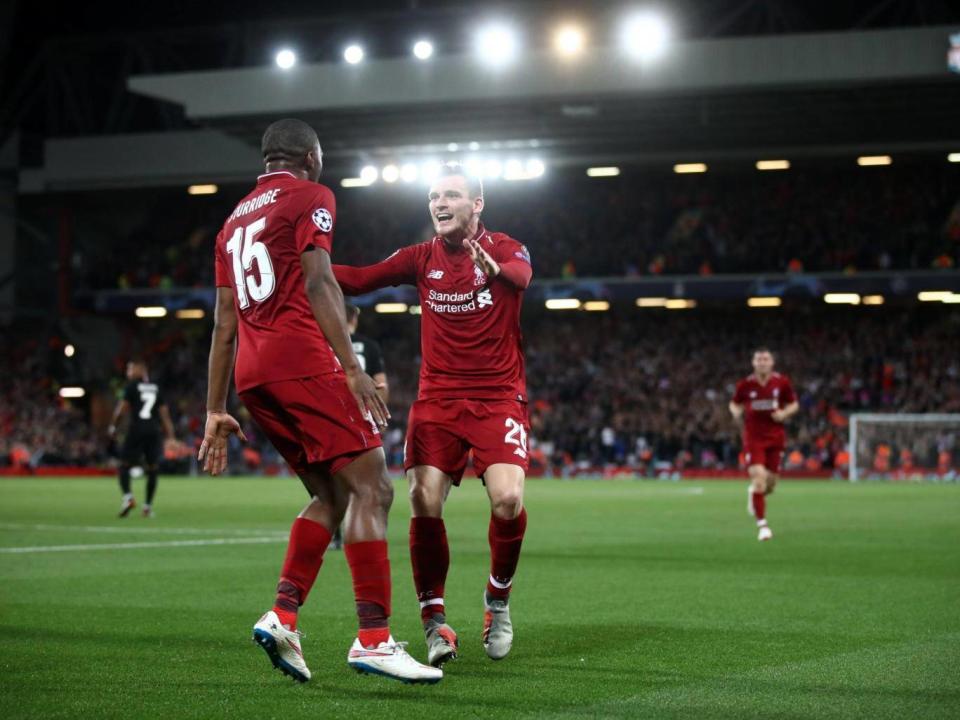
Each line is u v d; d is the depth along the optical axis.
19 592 8.70
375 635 5.02
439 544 5.93
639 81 34.16
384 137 40.06
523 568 10.64
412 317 47.69
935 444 37.41
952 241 40.50
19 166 45.81
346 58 36.47
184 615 7.46
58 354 47.34
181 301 44.50
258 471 41.44
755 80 33.28
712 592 8.85
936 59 32.06
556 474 40.78
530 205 46.12
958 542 13.59
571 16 40.31
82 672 5.50
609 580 9.66
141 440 18.20
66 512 19.42
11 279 46.09
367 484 5.11
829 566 10.82
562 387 44.41
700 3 39.22
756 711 4.72
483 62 35.38
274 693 5.04
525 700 4.92
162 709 4.71
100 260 47.00
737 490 28.73
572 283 42.62
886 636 6.71
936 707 4.80
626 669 5.66
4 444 44.44
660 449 40.00
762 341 44.16
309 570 5.17
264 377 5.08
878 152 38.72
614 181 45.69
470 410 6.15
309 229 4.97
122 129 45.88
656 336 45.41
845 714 4.66
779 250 42.31
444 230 6.21
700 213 44.19
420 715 4.62
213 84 37.34
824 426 40.34
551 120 37.59
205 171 43.00
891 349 42.72
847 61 32.59
